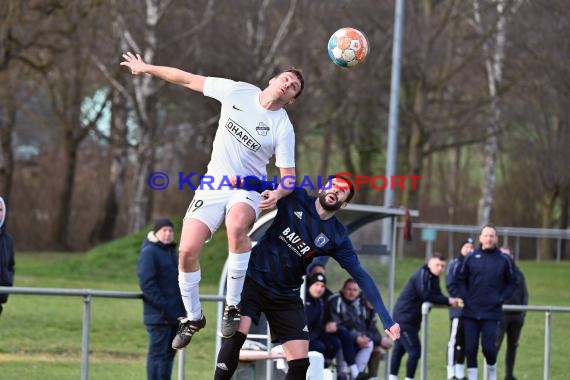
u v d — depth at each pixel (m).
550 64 85.31
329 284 32.53
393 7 95.50
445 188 130.12
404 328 33.09
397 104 49.97
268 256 20.27
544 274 73.62
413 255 95.19
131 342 42.94
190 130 105.50
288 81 18.53
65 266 69.69
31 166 119.31
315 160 144.75
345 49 20.22
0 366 34.16
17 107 102.69
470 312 31.97
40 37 85.94
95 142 126.25
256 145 18.78
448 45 96.94
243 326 20.16
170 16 99.00
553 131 96.06
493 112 95.69
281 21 105.62
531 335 43.72
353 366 30.48
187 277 19.19
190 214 18.98
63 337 42.25
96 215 124.25
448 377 33.72
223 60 97.88
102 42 100.75
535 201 113.81
